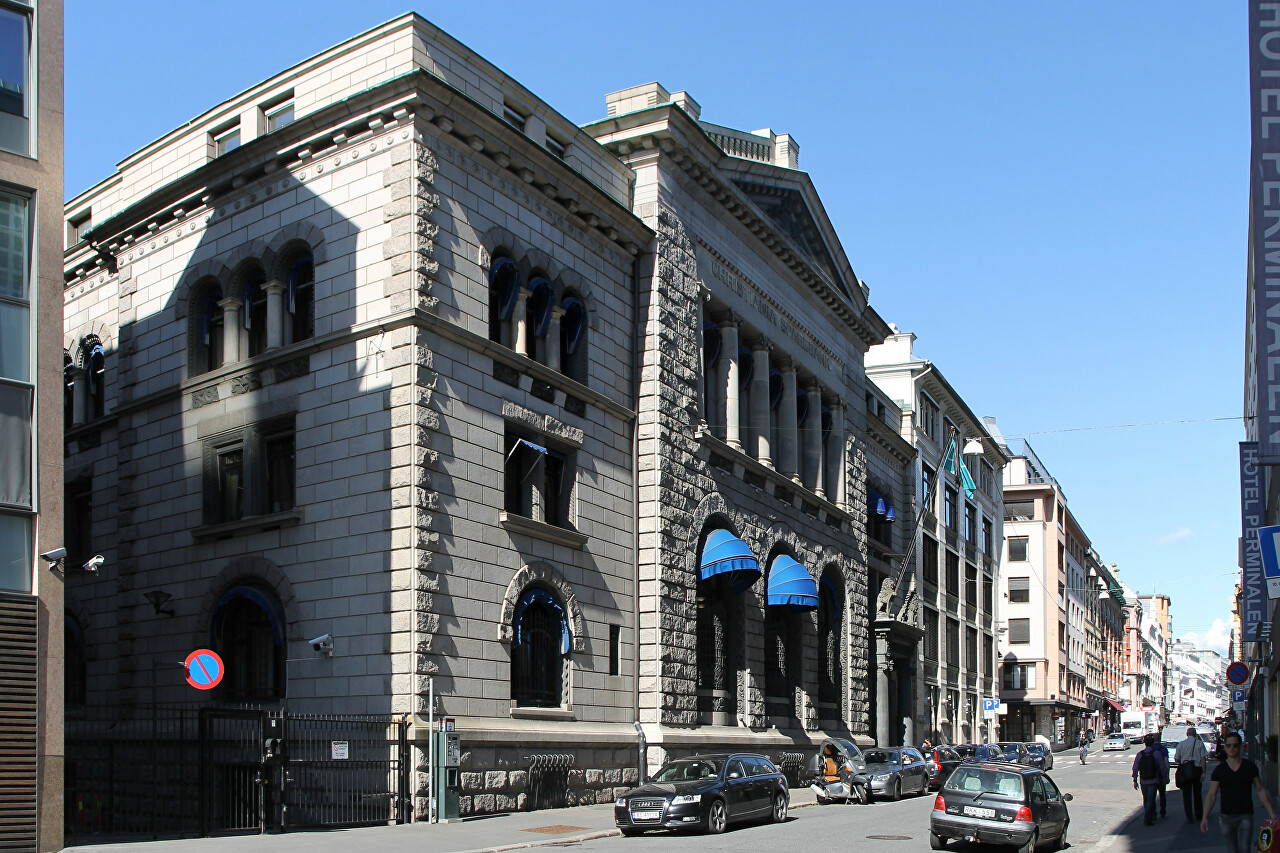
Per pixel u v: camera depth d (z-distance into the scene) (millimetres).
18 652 19453
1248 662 70875
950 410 72875
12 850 18875
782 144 44125
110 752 28703
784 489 42000
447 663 26031
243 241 30219
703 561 35406
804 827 26906
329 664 26453
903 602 59750
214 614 29016
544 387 30484
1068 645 109875
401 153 27406
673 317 35375
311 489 27625
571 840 23312
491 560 27797
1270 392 19172
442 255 27562
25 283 20469
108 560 32406
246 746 27078
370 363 27062
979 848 22938
